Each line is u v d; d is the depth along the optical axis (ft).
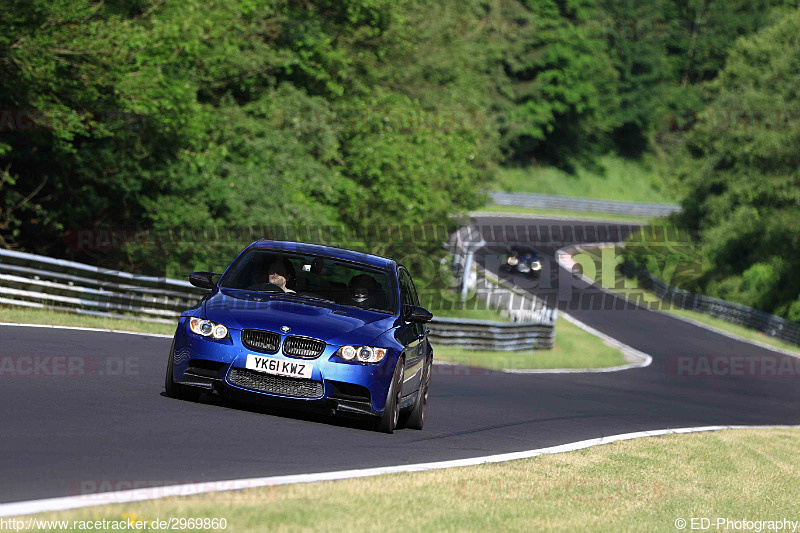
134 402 70.79
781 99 547.49
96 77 191.83
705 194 580.30
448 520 48.14
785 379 275.80
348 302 77.51
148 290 173.06
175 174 228.02
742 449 108.17
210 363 70.18
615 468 77.97
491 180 453.58
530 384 163.94
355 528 42.98
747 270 520.42
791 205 533.55
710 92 600.80
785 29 579.89
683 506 67.00
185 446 58.08
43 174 216.95
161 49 215.10
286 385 69.36
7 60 180.75
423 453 69.56
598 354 283.59
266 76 290.15
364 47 340.18
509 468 68.74
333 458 61.46
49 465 48.67
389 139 313.73
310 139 289.94
